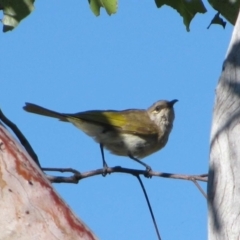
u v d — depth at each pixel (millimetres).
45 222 6953
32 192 7035
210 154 8852
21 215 6906
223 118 8875
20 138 10906
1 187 6957
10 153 7129
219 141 8758
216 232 8367
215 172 8672
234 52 9242
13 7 12359
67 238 6961
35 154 10883
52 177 11289
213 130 8969
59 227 6980
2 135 7211
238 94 8922
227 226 8273
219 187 8547
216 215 8430
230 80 9070
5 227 6855
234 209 8289
